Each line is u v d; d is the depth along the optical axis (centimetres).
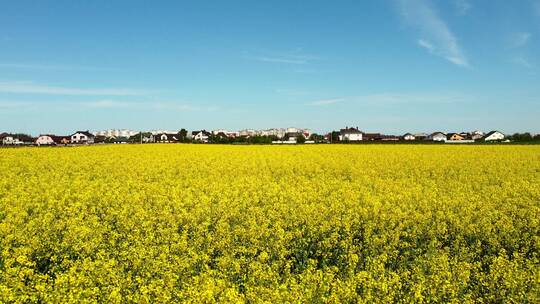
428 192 1988
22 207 1634
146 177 2588
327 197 1869
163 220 1470
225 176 2662
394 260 1157
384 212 1570
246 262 1073
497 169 2962
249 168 3062
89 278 934
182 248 1148
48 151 4262
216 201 1838
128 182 2284
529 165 3203
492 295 888
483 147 5203
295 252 1248
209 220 1459
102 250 1091
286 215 1517
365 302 827
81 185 2128
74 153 4078
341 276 1005
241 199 1803
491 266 1007
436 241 1267
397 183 2312
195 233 1326
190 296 832
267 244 1219
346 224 1368
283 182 2362
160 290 855
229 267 1054
